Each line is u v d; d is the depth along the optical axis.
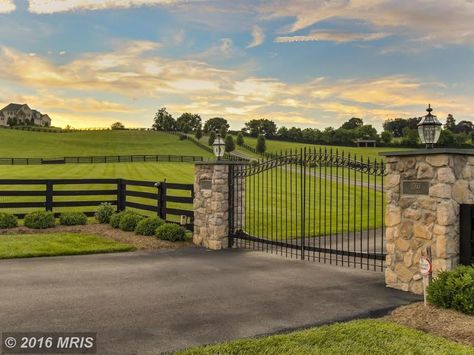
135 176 29.27
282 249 9.39
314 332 4.29
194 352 3.84
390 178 6.27
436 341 4.03
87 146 69.25
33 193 12.99
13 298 5.57
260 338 4.20
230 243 9.56
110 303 5.40
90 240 9.83
